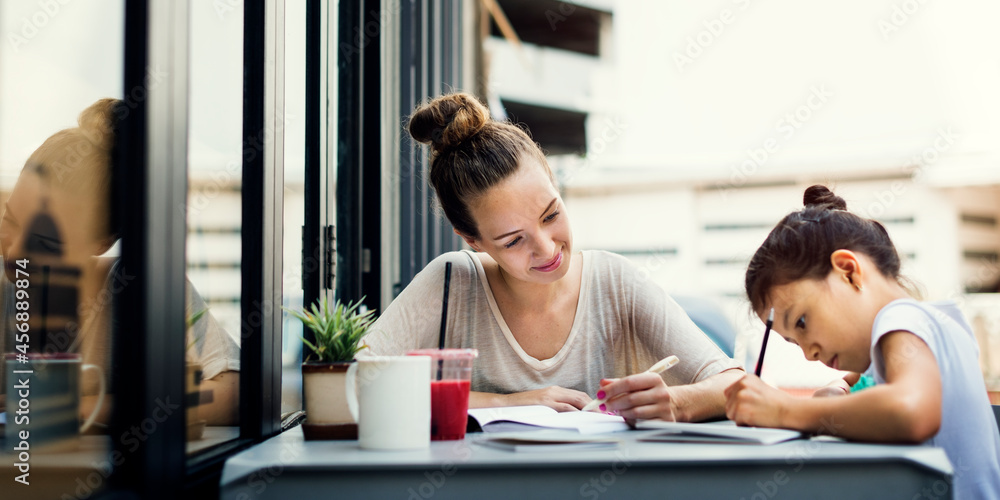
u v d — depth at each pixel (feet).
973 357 3.38
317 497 2.68
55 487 2.68
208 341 3.74
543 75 18.74
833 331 3.52
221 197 3.85
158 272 2.69
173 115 2.80
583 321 5.06
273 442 3.49
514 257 4.57
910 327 3.16
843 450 2.76
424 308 5.04
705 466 2.61
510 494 2.63
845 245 3.61
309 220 5.21
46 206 2.82
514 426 3.80
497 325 5.05
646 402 3.83
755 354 6.22
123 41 2.65
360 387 3.21
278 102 4.06
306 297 5.19
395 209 7.34
